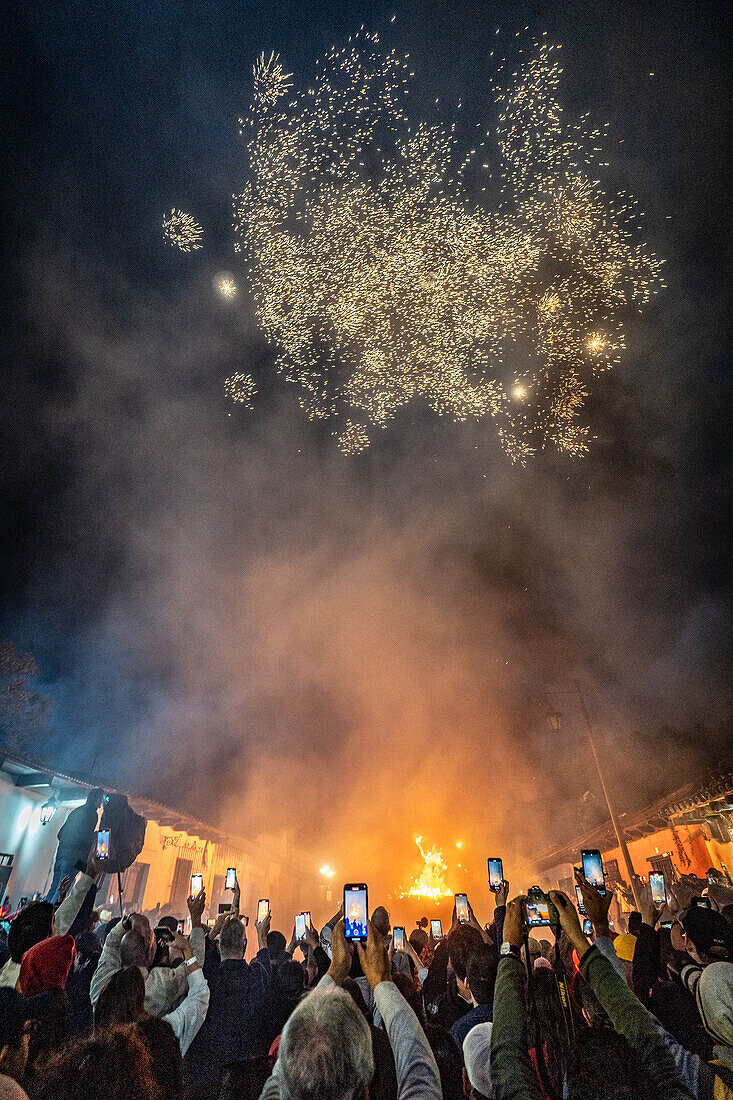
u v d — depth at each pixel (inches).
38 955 119.2
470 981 126.7
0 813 531.8
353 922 101.3
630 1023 79.4
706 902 175.8
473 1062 99.3
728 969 100.2
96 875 189.5
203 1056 135.0
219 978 152.6
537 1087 74.8
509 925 97.3
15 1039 95.1
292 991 168.4
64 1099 82.9
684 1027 122.9
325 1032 72.1
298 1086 68.4
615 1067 76.7
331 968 96.4
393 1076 102.3
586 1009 95.7
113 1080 81.6
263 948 218.7
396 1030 84.6
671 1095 72.7
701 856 576.1
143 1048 88.3
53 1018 104.0
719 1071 96.0
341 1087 68.2
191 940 162.4
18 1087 82.9
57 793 589.3
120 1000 104.8
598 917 107.9
